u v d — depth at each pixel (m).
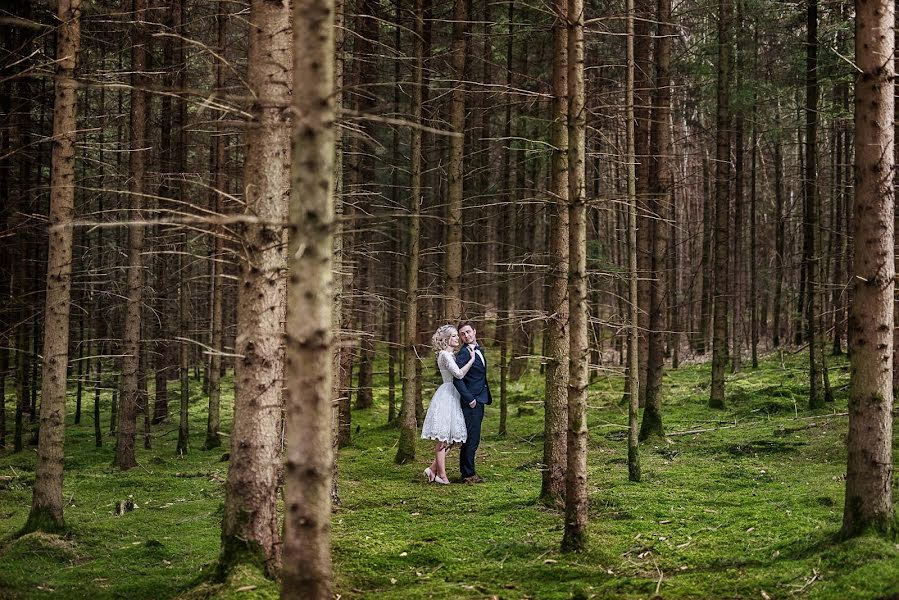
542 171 15.73
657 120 11.73
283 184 5.20
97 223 3.60
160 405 16.50
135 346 11.49
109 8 10.58
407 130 14.09
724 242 13.93
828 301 17.06
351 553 6.06
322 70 3.44
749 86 13.77
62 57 6.75
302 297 3.48
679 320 21.72
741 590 4.67
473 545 6.33
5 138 10.63
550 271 7.79
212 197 12.34
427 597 4.97
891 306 4.97
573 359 5.73
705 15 14.90
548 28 7.86
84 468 11.49
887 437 4.96
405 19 13.34
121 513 8.15
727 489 8.02
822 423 11.05
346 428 12.61
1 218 10.39
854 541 4.85
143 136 11.20
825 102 15.12
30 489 9.60
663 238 11.48
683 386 16.61
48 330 6.88
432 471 9.47
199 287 19.17
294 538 3.53
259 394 5.17
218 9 11.53
